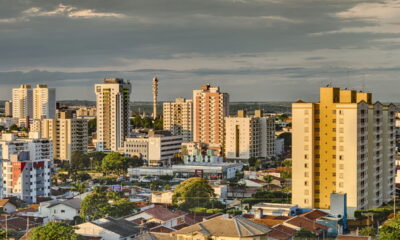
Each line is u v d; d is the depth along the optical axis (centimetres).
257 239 19088
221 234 19050
